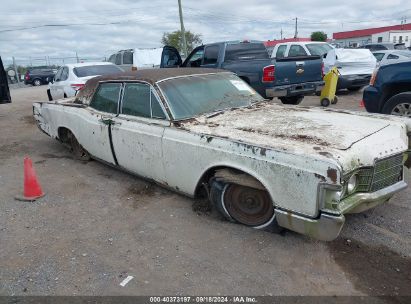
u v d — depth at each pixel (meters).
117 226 4.12
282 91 9.53
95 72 11.50
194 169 4.02
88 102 5.69
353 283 3.08
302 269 3.27
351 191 3.27
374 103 7.27
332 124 3.90
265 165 3.36
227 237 3.79
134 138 4.65
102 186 5.24
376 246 3.57
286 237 3.74
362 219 4.05
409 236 3.71
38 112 6.98
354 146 3.30
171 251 3.60
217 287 3.09
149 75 4.77
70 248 3.72
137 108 4.73
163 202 4.63
